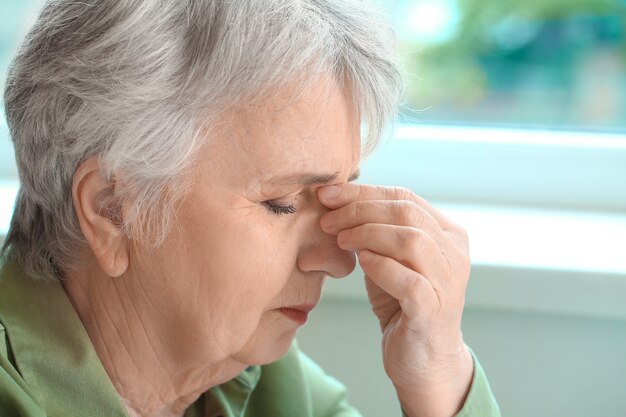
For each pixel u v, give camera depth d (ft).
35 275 4.00
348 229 3.98
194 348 3.88
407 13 6.97
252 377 4.63
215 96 3.50
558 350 5.83
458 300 4.17
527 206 7.11
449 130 7.22
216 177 3.63
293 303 4.04
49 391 3.91
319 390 4.99
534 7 6.91
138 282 3.85
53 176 3.81
